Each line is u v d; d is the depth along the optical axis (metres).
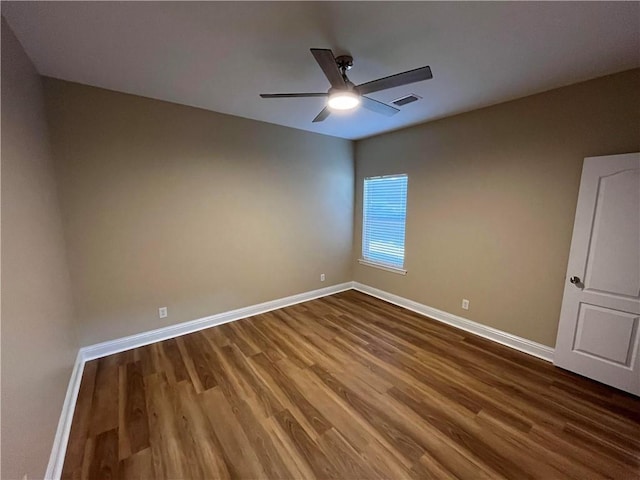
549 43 1.80
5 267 1.24
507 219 2.88
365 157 4.49
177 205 3.06
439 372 2.48
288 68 2.17
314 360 2.67
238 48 1.89
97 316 2.70
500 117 2.85
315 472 1.56
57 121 2.38
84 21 1.58
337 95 1.90
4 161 1.34
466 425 1.88
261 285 3.83
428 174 3.59
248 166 3.53
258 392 2.21
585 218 2.32
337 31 1.70
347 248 4.82
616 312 2.21
